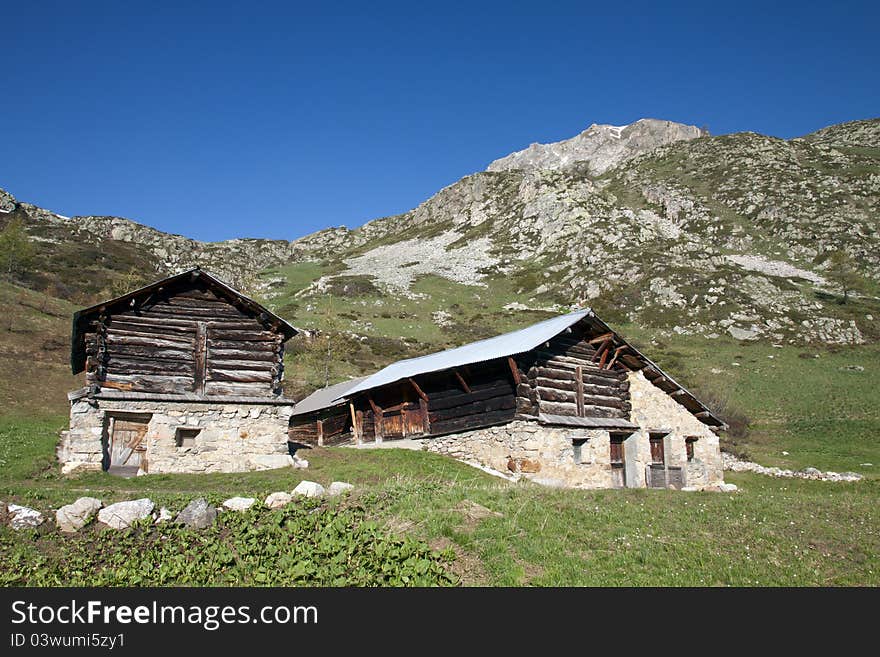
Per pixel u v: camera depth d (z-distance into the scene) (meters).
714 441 31.27
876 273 102.69
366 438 31.80
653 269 100.94
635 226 128.88
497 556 12.01
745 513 16.14
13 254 72.62
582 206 141.38
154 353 22.89
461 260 134.38
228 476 21.02
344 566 11.46
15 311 54.50
